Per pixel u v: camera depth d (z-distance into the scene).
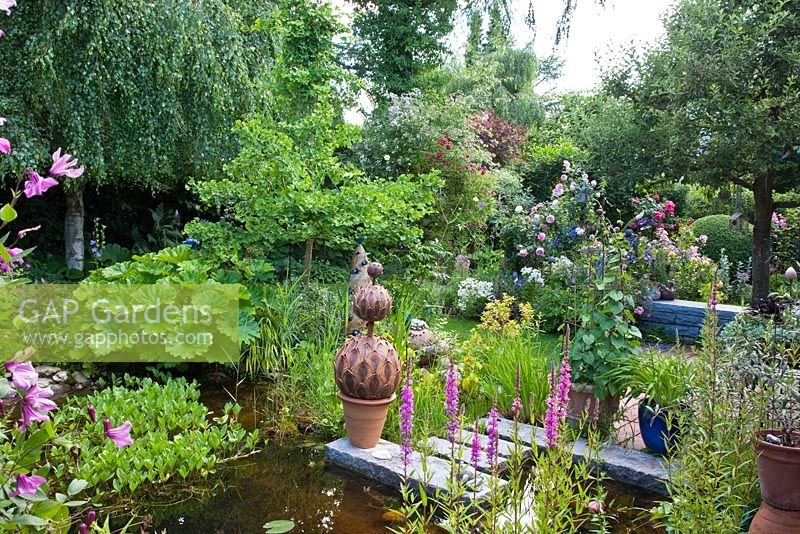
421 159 10.15
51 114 6.54
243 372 4.96
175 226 10.01
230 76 7.39
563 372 2.08
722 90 6.54
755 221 7.41
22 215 8.70
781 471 2.12
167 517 2.69
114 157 6.98
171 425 3.58
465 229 9.94
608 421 3.55
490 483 2.11
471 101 11.95
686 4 6.89
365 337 3.34
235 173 5.23
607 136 7.74
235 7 8.02
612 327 3.52
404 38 14.85
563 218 7.49
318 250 8.99
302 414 3.98
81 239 8.52
